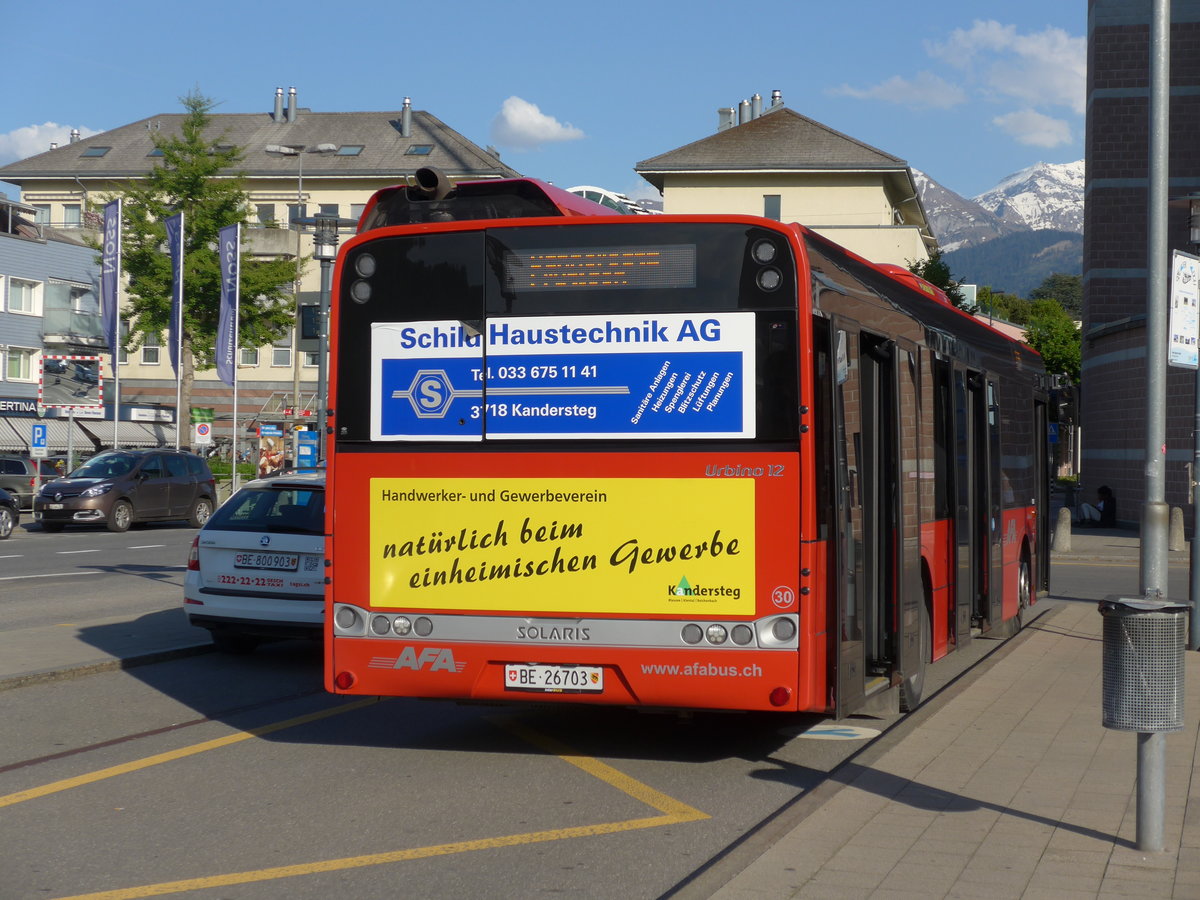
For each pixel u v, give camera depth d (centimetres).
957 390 1123
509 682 767
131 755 838
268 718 975
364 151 7531
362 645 788
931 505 1012
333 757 841
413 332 786
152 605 1627
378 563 787
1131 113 3891
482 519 770
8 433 5231
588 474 755
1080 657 1238
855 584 802
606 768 814
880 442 884
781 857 575
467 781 775
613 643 749
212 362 5709
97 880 575
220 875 583
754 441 735
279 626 1194
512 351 769
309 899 550
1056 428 1850
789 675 728
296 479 1247
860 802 678
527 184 798
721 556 737
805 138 6862
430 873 588
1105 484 3734
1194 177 3794
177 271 4594
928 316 1035
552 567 759
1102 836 610
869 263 904
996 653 1266
